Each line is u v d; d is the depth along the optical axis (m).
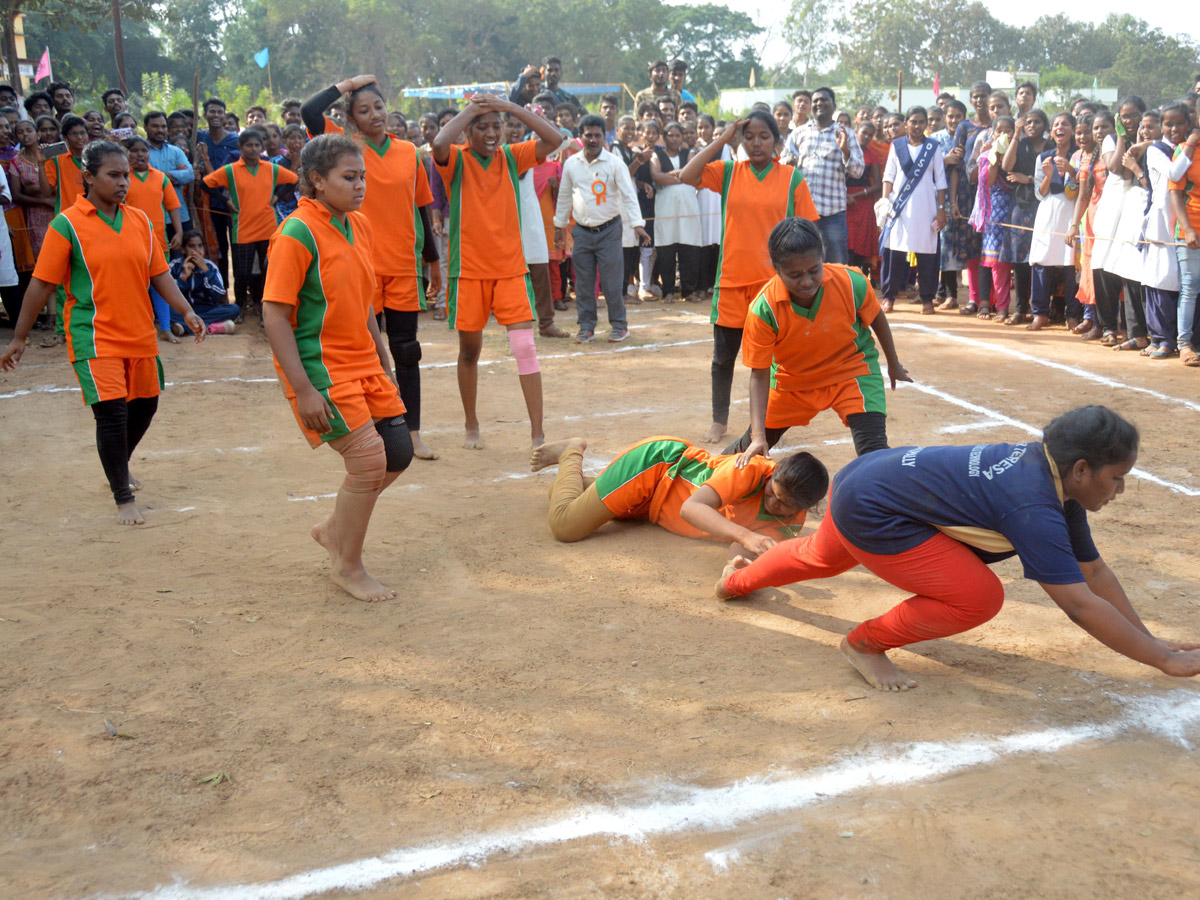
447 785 3.19
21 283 10.76
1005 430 7.22
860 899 2.69
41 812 3.07
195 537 5.34
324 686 3.81
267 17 77.62
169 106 37.66
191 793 3.16
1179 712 3.59
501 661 4.00
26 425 7.52
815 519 5.55
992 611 3.49
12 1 28.75
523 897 2.71
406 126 12.99
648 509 5.41
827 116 11.16
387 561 5.02
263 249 11.55
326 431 4.29
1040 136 10.62
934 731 3.48
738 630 4.28
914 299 13.33
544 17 81.69
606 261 10.55
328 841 2.93
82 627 4.29
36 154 10.64
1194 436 6.94
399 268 6.38
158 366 5.79
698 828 2.98
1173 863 2.82
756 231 6.50
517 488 6.13
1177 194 8.77
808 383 5.30
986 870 2.80
